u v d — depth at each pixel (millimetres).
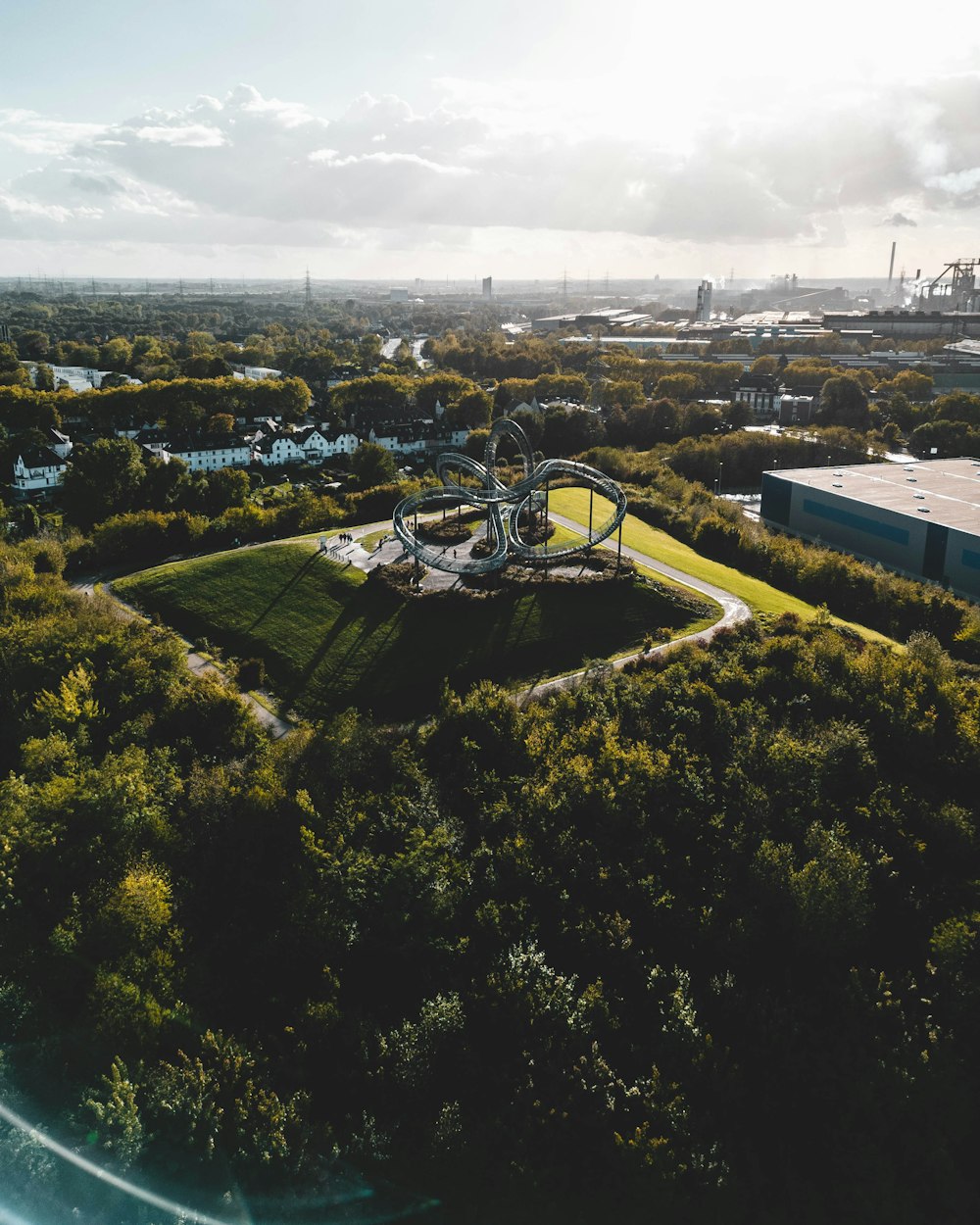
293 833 104250
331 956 90625
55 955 85188
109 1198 67375
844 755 114750
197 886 100062
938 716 122438
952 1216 71875
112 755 114625
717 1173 72688
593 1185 72562
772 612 158125
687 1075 79688
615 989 88125
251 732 125688
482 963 90062
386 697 135375
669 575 171875
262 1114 73750
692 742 118375
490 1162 73562
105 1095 73250
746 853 101375
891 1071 79438
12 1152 68062
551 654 144000
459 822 105188
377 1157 73188
